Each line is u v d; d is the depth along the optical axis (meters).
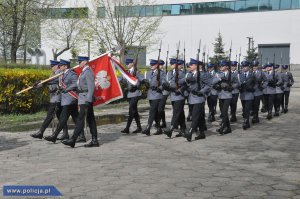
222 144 9.48
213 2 52.81
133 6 37.72
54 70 9.80
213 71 13.55
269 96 14.49
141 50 37.62
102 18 36.53
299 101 22.70
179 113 10.18
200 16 53.44
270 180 6.38
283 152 8.59
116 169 7.00
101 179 6.36
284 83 16.45
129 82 10.77
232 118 13.64
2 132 10.97
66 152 8.43
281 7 50.31
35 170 6.92
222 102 11.21
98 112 16.41
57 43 47.00
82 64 8.84
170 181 6.27
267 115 15.14
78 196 5.54
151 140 9.97
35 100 14.90
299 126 12.67
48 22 41.53
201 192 5.73
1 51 37.72
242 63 12.34
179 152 8.52
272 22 50.69
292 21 49.91
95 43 38.06
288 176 6.63
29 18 29.62
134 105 10.91
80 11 38.12
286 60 50.44
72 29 40.31
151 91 10.66
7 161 7.59
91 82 8.72
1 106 13.82
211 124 13.13
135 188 5.90
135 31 38.31
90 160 7.69
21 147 8.92
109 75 9.94
